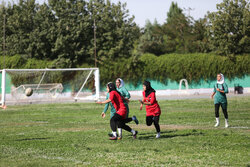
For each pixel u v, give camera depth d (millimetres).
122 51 161375
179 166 23266
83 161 25188
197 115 56844
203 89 158000
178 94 154375
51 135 37812
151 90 35188
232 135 35719
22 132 40750
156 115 35031
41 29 157000
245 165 23344
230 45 161375
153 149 29031
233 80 163000
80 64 155625
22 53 158125
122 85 36188
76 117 57406
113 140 33875
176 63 160000
